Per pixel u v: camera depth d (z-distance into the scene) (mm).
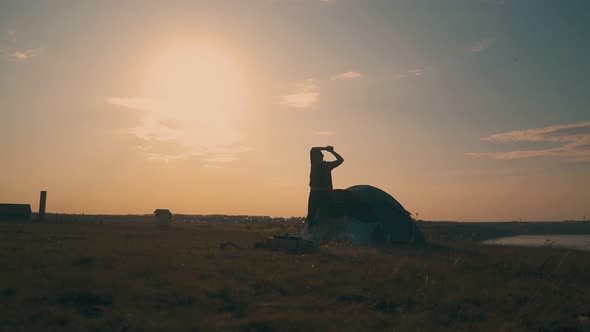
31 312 8992
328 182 31312
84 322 8570
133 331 8289
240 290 12086
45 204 79125
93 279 12391
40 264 15430
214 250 23391
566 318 9828
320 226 30938
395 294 11906
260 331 8648
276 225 59469
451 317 10062
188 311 9867
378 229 30641
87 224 69625
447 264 17594
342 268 16031
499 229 122438
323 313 9945
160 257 18609
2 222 70250
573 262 18891
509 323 9344
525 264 17859
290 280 13766
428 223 96625
